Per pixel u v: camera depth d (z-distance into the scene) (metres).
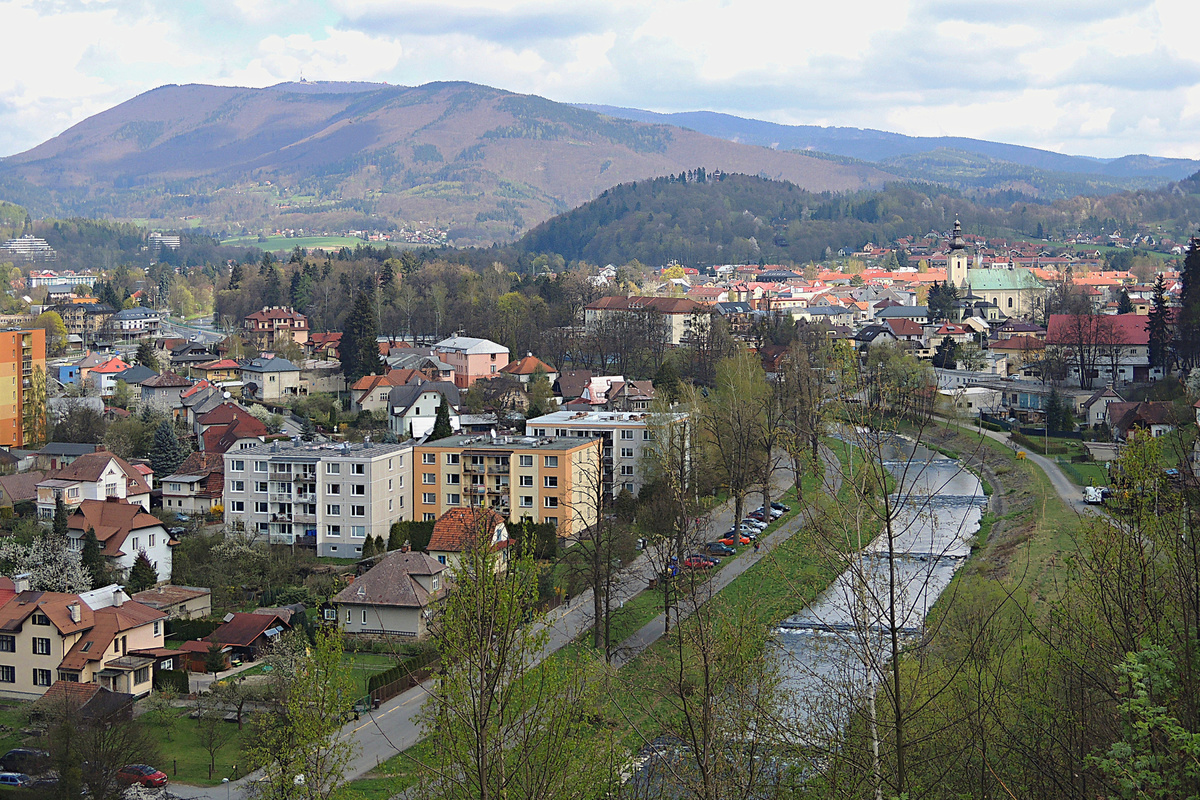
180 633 101.38
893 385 38.19
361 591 100.94
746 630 48.41
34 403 181.12
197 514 142.62
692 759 42.19
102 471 136.50
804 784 41.84
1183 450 37.78
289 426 192.38
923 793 36.00
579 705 42.53
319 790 55.12
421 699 86.06
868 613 34.84
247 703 87.25
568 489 132.38
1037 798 35.97
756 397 151.75
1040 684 42.00
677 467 117.44
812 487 149.88
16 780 72.62
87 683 86.88
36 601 92.69
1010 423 185.88
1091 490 122.62
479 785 35.97
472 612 36.75
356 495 130.50
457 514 114.75
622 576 110.38
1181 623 34.44
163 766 76.06
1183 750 27.72
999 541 113.19
